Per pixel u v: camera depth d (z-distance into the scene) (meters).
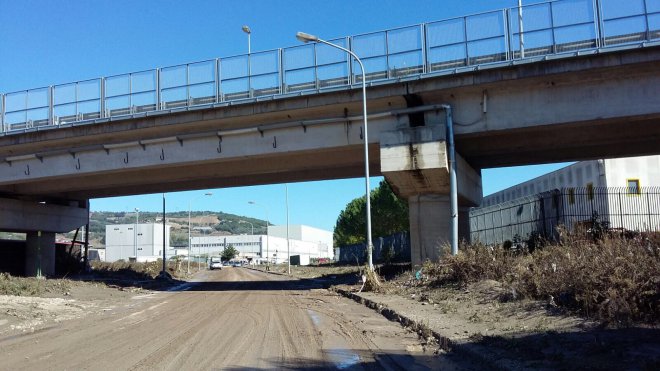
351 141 24.69
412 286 21.70
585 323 9.70
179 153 27.31
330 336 11.72
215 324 14.21
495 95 22.44
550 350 8.06
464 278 18.62
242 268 98.31
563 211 28.22
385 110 24.38
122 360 9.22
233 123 26.33
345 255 83.44
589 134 23.98
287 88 24.70
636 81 20.30
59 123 28.89
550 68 20.66
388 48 23.52
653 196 28.67
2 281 23.94
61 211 40.50
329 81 24.14
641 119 20.75
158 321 15.31
